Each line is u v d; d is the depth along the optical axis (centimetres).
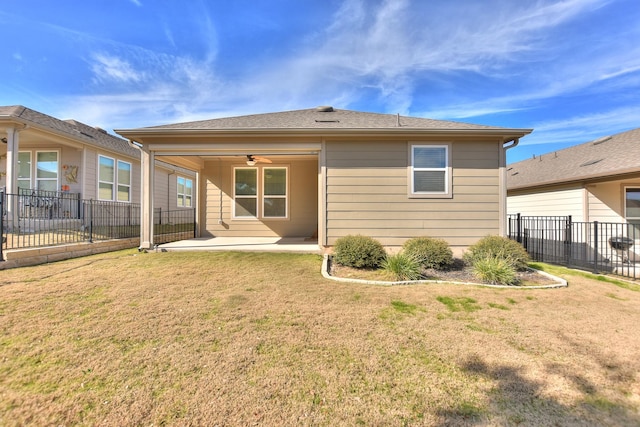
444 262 594
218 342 284
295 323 330
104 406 198
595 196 861
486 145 738
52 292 408
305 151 738
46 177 1012
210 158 982
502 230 730
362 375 236
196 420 188
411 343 289
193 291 429
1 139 933
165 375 231
